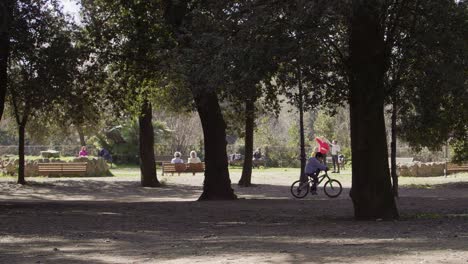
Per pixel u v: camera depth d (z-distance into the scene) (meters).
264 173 39.47
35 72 18.44
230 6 13.45
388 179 14.45
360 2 11.30
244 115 26.86
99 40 21.55
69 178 35.12
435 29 12.94
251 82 12.54
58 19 19.91
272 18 12.32
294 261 8.02
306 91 14.64
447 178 34.03
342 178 32.75
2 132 62.09
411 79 13.92
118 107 24.02
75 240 11.22
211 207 18.50
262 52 12.02
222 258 8.50
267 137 53.94
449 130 25.23
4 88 17.73
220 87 12.75
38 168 36.44
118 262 8.46
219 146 21.33
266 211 17.28
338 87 14.16
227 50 12.27
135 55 20.91
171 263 8.20
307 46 12.06
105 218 15.48
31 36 17.45
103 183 31.19
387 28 14.12
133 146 51.47
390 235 11.09
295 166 49.66
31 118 30.33
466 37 13.02
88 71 21.56
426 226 12.66
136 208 18.31
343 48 14.95
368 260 7.90
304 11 11.41
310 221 14.52
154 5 20.20
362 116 14.23
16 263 8.56
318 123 53.50
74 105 21.20
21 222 14.48
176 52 15.04
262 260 8.20
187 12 18.03
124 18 21.03
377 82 14.06
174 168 37.50
